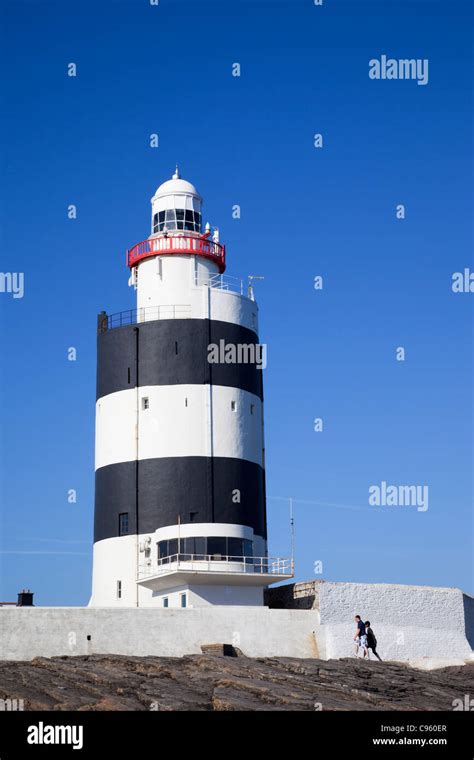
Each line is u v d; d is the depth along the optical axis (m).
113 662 52.03
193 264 71.69
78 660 52.12
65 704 44.06
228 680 48.84
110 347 71.50
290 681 50.38
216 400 68.75
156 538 66.38
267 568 65.19
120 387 70.31
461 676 57.19
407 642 61.66
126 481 68.44
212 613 56.50
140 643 54.47
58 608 53.38
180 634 55.50
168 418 68.25
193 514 66.69
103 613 54.12
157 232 73.88
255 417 70.69
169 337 69.62
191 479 67.12
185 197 74.12
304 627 58.94
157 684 48.22
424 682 53.78
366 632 58.41
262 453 71.69
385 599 61.75
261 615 57.78
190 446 67.75
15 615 52.59
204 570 63.50
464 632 63.91
